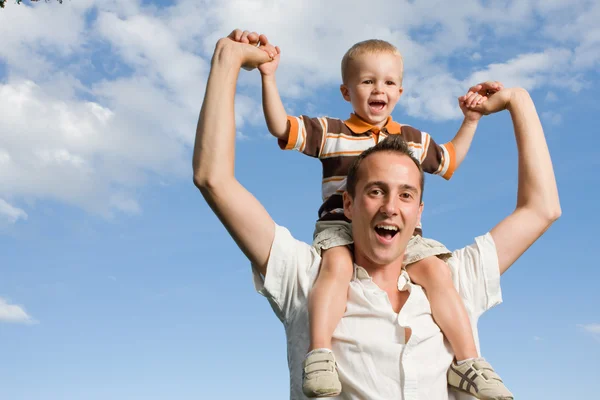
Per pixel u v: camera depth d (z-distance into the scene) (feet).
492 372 7.70
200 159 7.80
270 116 10.57
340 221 9.57
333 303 7.86
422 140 11.60
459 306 8.18
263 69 10.44
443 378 7.87
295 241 8.57
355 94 11.59
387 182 7.86
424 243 9.01
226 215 8.00
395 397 7.41
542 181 9.18
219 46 8.35
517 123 9.82
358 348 7.59
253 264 8.55
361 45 11.90
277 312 8.57
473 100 11.02
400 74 11.83
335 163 10.80
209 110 7.89
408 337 7.71
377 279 8.30
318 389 7.05
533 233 9.04
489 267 8.86
